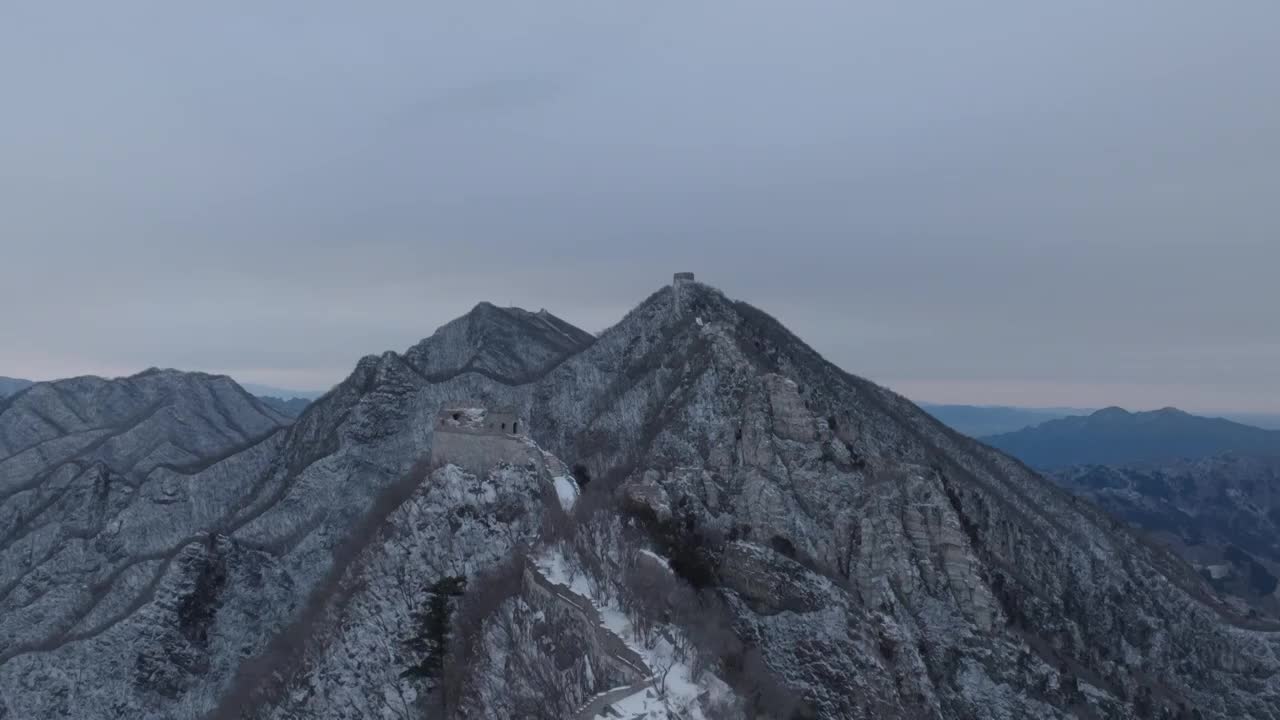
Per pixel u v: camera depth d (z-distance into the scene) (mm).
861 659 113625
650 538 113562
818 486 134750
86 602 178750
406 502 123812
